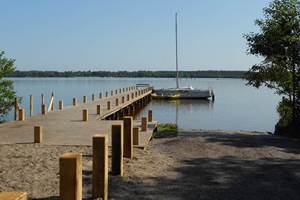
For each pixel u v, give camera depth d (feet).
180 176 34.60
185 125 116.78
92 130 62.28
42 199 26.63
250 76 77.51
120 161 33.47
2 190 28.53
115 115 107.65
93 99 133.18
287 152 48.21
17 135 56.49
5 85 82.79
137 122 75.25
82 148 46.24
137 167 36.86
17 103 81.10
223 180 33.78
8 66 83.25
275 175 35.91
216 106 189.47
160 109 170.81
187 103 202.80
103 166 26.37
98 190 26.53
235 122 127.65
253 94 335.26
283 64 73.31
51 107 99.04
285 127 73.31
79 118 80.02
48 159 39.32
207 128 110.22
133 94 155.94
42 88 399.44
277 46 70.69
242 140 58.13
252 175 35.81
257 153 47.03
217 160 42.34
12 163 37.29
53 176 32.58
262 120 134.31
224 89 433.07
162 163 39.65
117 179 32.37
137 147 47.73
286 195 29.81
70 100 210.18
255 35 73.72
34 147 46.65
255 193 30.17
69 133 58.80
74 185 19.95
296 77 71.87
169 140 57.11
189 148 49.47
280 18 70.79
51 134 57.72
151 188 30.45
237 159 43.09
